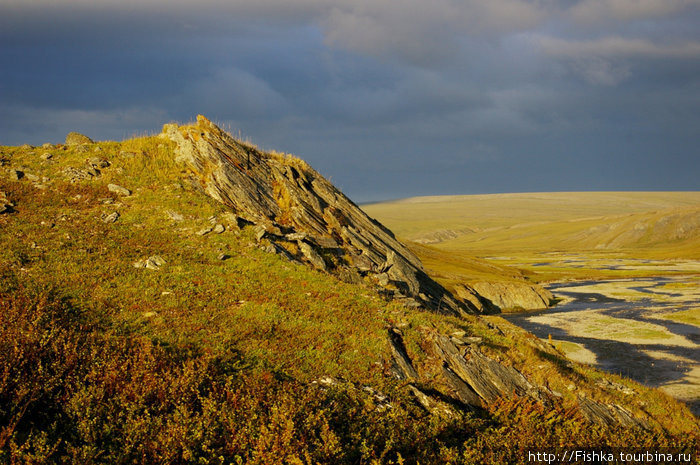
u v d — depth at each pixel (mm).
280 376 13164
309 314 17828
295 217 30547
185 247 22547
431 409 13445
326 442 9164
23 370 9906
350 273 26500
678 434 16844
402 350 16766
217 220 25391
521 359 19953
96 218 23781
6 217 22000
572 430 13859
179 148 32375
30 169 27891
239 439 9070
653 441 14047
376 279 27875
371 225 38938
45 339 11289
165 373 11031
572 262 152375
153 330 14500
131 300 16406
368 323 17797
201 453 8711
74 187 26578
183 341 14039
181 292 17891
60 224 22359
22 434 8391
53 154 30859
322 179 40281
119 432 8875
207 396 10906
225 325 15789
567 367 22250
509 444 11594
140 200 26516
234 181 30031
